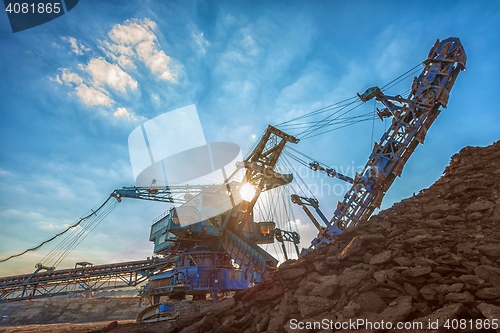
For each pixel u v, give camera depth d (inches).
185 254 1834.4
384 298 370.9
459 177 640.4
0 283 1946.4
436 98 1337.4
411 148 1359.5
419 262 389.4
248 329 450.9
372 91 1507.1
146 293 1827.0
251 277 1612.9
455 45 1368.1
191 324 559.5
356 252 486.9
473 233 426.0
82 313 3937.0
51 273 1991.9
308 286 453.7
